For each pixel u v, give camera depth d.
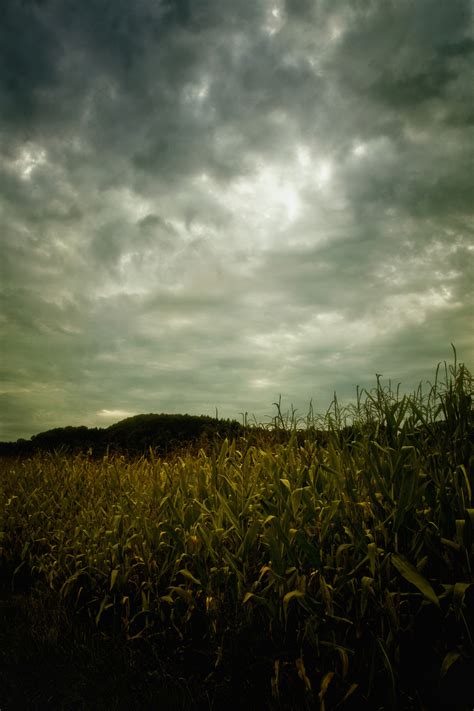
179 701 2.35
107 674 2.73
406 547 2.26
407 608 2.15
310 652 2.25
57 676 2.78
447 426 2.61
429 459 2.51
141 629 3.15
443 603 2.07
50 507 5.41
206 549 3.00
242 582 2.58
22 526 5.26
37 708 2.50
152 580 3.23
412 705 1.94
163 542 3.30
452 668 1.94
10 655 3.00
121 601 3.29
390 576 2.22
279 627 2.38
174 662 2.71
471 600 2.03
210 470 3.92
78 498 5.60
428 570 2.20
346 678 2.09
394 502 2.33
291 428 4.13
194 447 5.59
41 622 3.45
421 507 2.34
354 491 2.49
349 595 2.29
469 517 2.12
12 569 4.69
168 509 3.57
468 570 2.03
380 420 2.90
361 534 2.27
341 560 2.35
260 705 2.23
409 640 2.05
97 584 3.61
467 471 2.33
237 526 2.83
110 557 3.72
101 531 4.04
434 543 2.20
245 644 2.41
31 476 6.66
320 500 2.70
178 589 2.74
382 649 1.93
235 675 2.37
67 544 4.24
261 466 3.53
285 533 2.49
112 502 4.77
